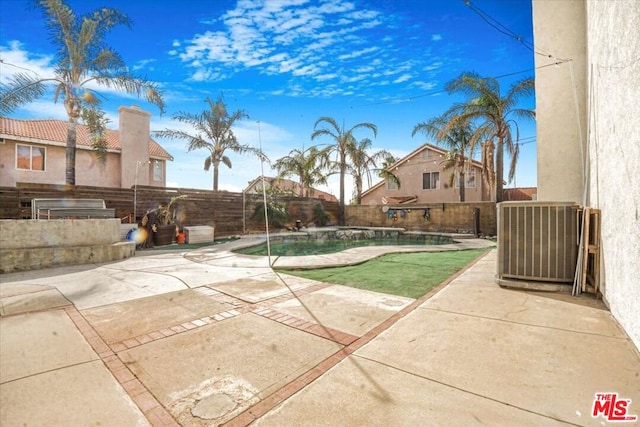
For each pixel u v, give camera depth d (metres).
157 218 11.59
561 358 2.45
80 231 7.53
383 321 3.39
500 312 3.57
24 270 6.47
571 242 4.34
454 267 6.71
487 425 1.70
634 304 2.70
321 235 16.72
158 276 5.84
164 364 2.49
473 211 15.66
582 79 5.89
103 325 3.36
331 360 2.52
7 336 3.07
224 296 4.46
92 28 12.66
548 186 6.16
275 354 2.64
